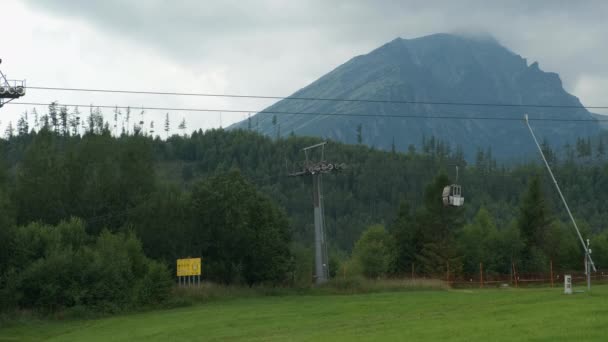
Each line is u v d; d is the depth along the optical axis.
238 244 82.12
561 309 33.41
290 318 45.84
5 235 60.12
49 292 58.31
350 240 178.25
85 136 92.81
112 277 61.72
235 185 83.56
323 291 76.69
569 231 130.00
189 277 73.12
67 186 84.12
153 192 86.38
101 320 55.19
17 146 170.00
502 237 115.62
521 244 113.69
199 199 83.62
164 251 81.75
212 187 83.81
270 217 86.69
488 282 89.06
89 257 61.66
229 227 81.62
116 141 92.12
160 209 82.50
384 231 113.31
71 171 84.88
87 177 86.25
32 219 81.38
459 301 48.66
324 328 38.06
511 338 25.66
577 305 34.44
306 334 35.50
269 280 82.56
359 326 36.84
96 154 88.06
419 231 108.19
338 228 183.50
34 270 58.66
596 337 24.31
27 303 58.50
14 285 57.66
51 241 63.53
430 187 108.38
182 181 188.00
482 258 113.81
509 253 114.12
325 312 48.41
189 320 49.31
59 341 42.34
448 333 28.88
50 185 82.62
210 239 83.12
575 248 123.44
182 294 67.88
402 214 112.00
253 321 45.38
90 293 59.81
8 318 54.47
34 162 83.31
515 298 43.69
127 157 88.19
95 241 73.44
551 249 114.75
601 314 30.11
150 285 62.97
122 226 83.31
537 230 115.44
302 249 98.12
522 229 116.50
